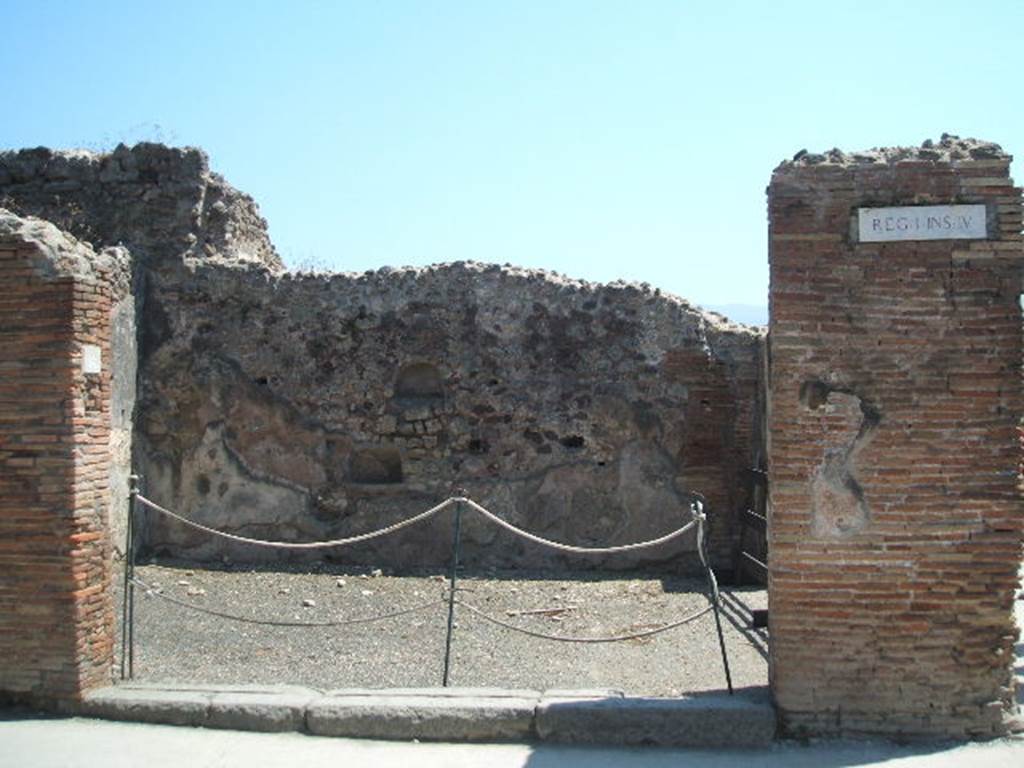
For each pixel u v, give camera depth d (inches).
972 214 250.5
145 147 511.8
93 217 513.0
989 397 249.9
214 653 343.6
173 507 498.0
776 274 254.1
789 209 253.3
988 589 250.2
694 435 482.6
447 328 493.0
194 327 502.9
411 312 494.9
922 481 250.7
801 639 253.4
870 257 251.8
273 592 433.1
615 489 484.4
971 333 250.1
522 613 400.8
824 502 252.4
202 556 495.2
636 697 265.6
